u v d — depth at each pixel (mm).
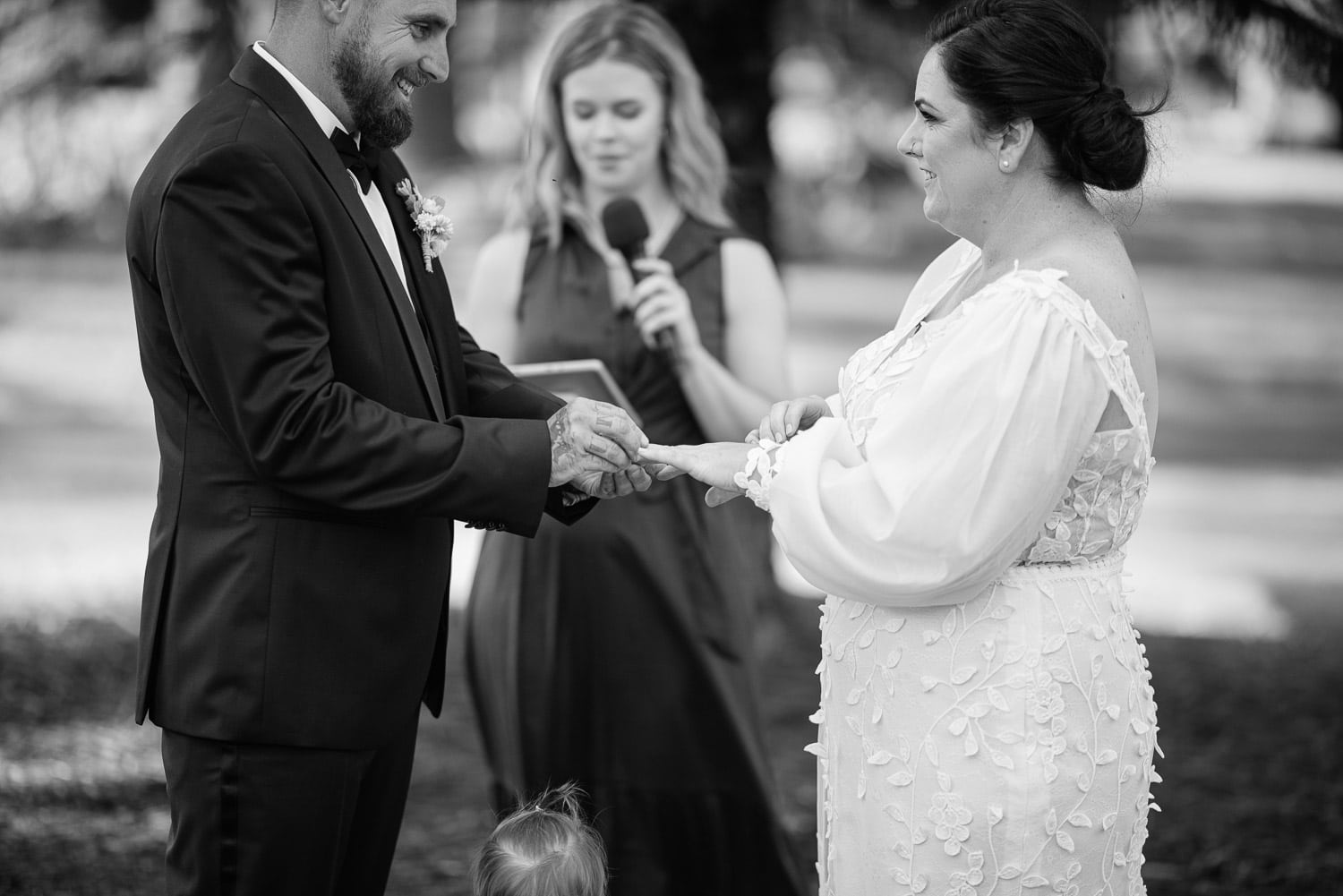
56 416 12414
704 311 3779
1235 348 17031
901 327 2639
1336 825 4648
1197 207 23438
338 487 2486
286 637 2537
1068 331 2260
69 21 6434
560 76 3750
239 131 2482
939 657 2367
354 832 2793
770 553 6422
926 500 2258
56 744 5141
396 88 2664
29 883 3906
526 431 2619
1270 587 8438
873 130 11578
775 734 5465
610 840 3568
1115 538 2406
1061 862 2346
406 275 2852
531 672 3590
